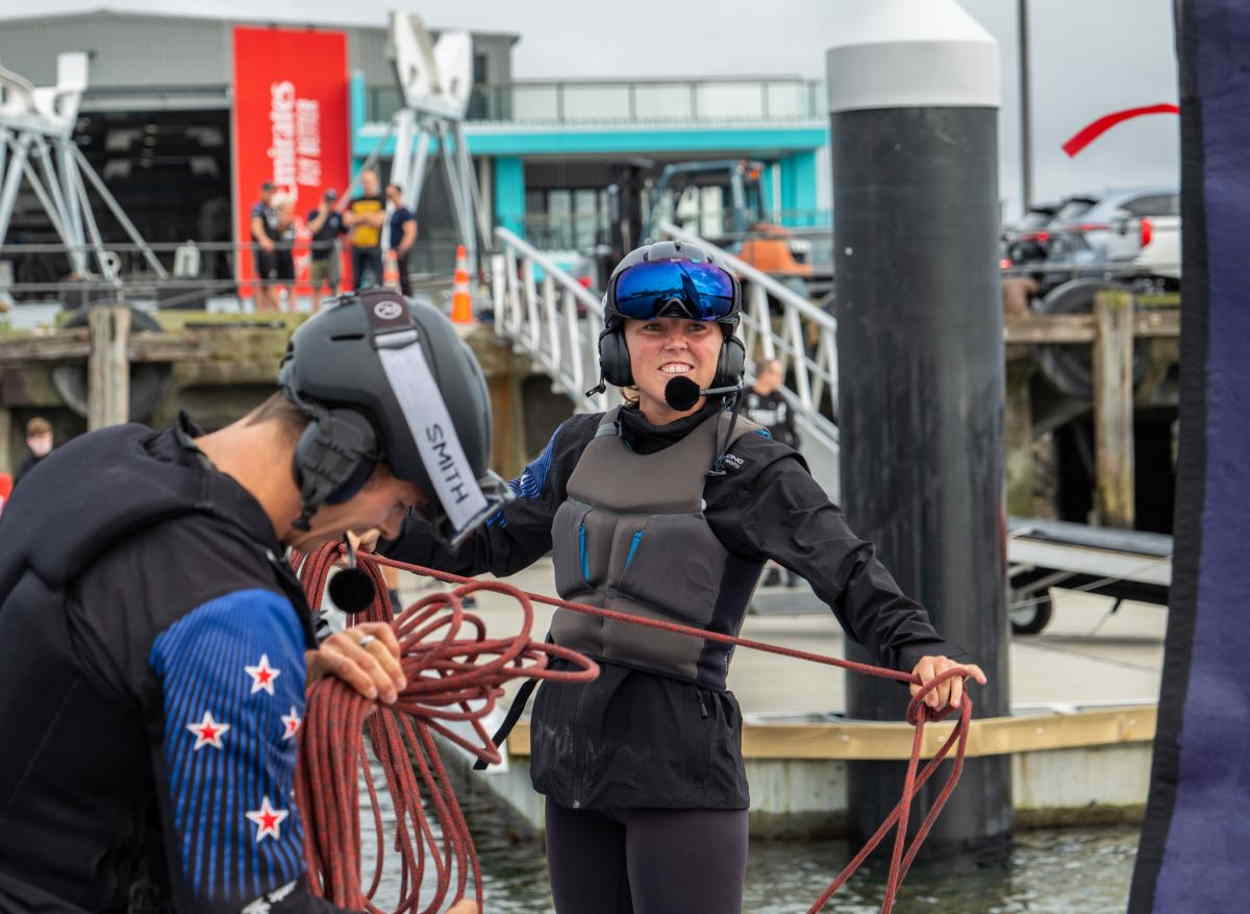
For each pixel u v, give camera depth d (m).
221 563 1.95
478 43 35.50
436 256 31.61
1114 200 20.83
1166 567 9.70
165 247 20.70
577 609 2.92
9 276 24.28
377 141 31.98
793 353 13.24
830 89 6.46
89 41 33.66
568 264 30.81
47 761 1.93
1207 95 3.14
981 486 6.55
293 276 20.95
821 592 3.08
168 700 1.89
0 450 17.88
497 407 17.48
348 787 2.10
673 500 3.16
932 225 6.37
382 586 3.07
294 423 2.05
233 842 1.89
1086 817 7.16
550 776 3.20
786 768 7.02
